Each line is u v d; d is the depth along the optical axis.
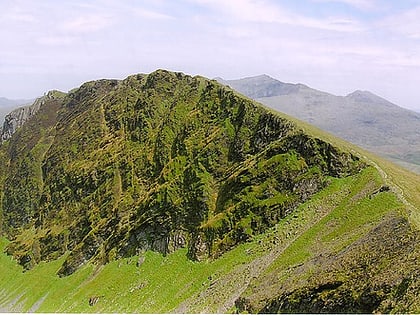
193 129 190.12
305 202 134.00
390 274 74.31
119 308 147.38
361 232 100.88
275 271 111.00
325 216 121.94
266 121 162.38
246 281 117.75
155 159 199.88
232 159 166.75
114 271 168.00
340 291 79.62
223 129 173.62
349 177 131.50
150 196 179.12
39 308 175.25
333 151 136.88
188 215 159.75
